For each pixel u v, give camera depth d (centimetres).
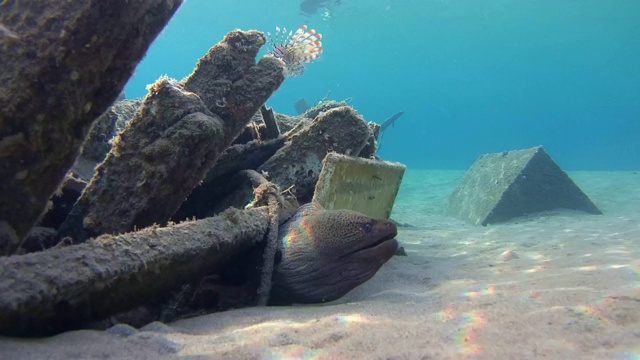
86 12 54
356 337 52
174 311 73
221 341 54
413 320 60
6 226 58
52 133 57
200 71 92
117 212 77
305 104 548
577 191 218
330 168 99
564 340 47
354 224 80
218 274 94
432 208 305
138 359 46
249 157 118
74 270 51
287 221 93
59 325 55
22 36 54
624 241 124
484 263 106
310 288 81
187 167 78
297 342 52
